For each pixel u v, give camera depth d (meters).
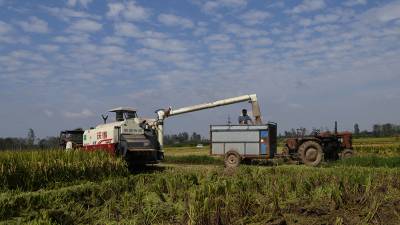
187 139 81.88
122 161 17.05
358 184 10.91
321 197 10.16
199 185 12.98
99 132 19.80
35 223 8.08
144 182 13.48
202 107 21.78
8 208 9.60
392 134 75.62
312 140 21.72
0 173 13.04
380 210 8.87
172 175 13.93
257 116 21.94
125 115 20.12
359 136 74.56
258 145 21.03
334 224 7.85
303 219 8.49
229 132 21.48
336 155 22.70
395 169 15.80
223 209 9.11
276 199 9.10
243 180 12.46
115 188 12.03
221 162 26.94
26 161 13.94
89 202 10.80
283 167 17.34
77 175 15.32
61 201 10.66
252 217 8.48
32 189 13.54
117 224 8.53
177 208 9.58
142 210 9.38
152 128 20.38
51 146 16.84
